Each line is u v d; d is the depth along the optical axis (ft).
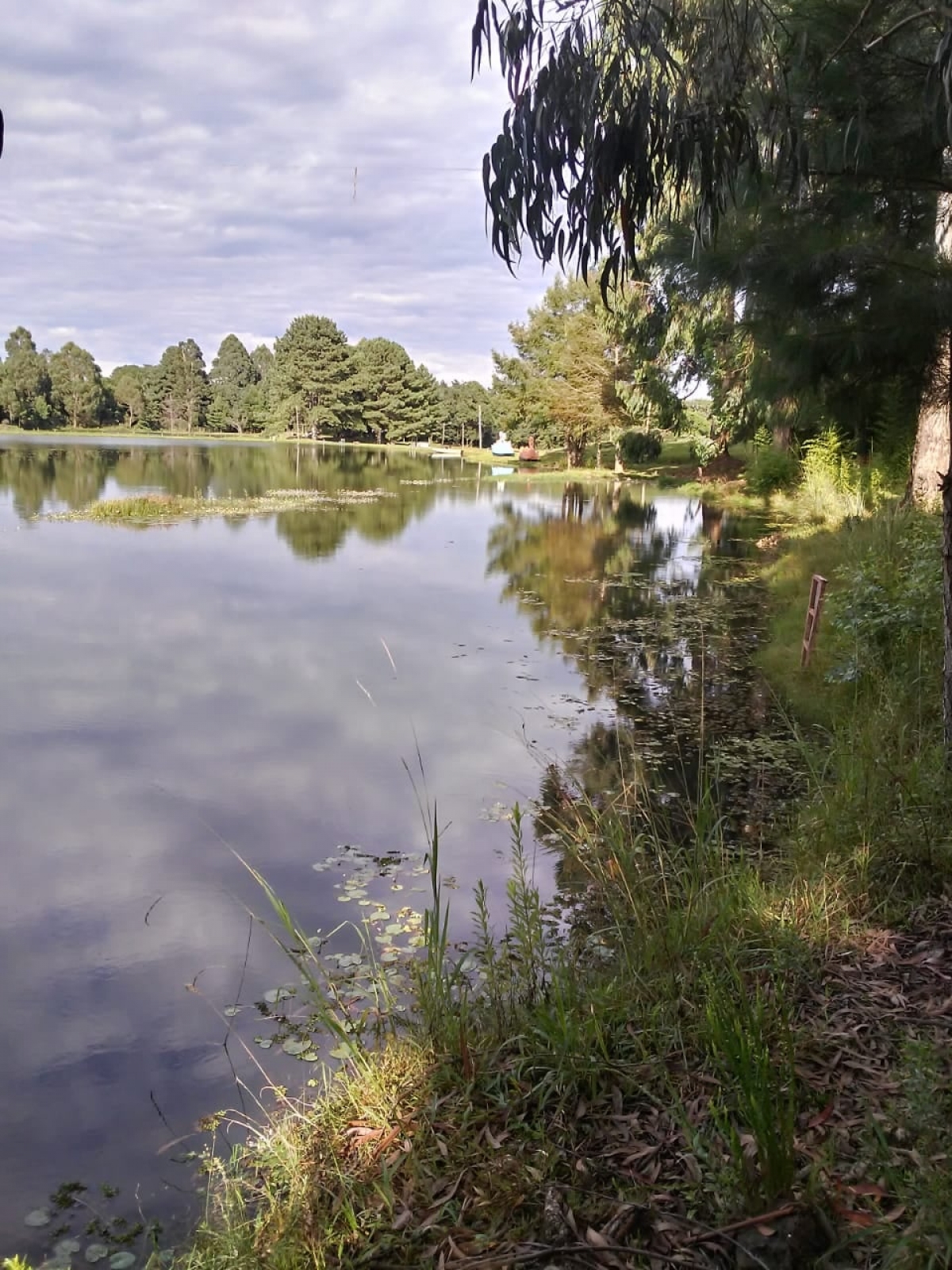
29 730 24.89
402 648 34.30
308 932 14.76
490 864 17.03
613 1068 9.17
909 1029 9.18
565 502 100.01
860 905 12.19
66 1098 10.85
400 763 22.45
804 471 76.54
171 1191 9.34
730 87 9.05
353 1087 9.63
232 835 18.57
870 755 15.80
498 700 27.63
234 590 46.19
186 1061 11.53
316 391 296.92
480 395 286.05
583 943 13.06
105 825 19.04
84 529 69.82
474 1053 9.77
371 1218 7.73
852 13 11.84
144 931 14.88
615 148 8.70
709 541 66.54
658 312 19.26
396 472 150.82
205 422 349.20
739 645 34.40
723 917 11.71
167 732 24.88
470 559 58.03
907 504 41.81
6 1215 9.00
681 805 19.25
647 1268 6.67
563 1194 7.52
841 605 27.22
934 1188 6.39
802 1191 6.93
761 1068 7.64
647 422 140.05
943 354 14.65
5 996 13.06
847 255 13.33
